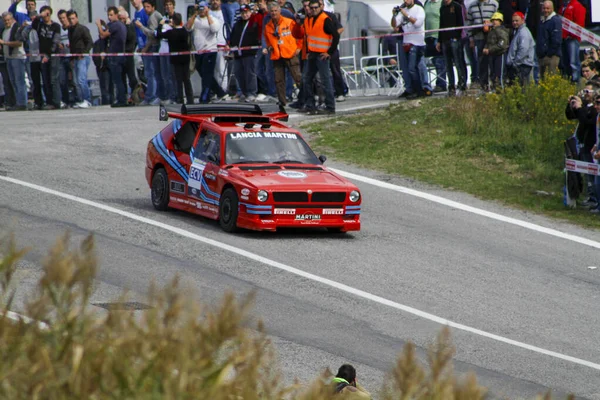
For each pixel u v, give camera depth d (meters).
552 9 76.12
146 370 10.57
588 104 56.75
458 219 54.28
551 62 76.31
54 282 11.23
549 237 51.53
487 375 31.08
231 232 47.94
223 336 11.19
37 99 93.62
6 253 12.43
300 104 82.88
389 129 74.19
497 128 71.44
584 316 38.59
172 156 52.09
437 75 90.44
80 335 11.04
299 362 30.61
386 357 31.95
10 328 11.26
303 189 46.78
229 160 48.94
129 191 57.09
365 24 104.81
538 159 67.19
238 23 87.94
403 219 53.69
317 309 36.81
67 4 110.88
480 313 37.97
